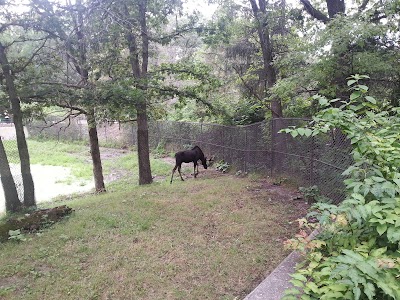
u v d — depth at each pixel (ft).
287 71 35.83
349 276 6.40
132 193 31.50
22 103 30.94
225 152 47.57
